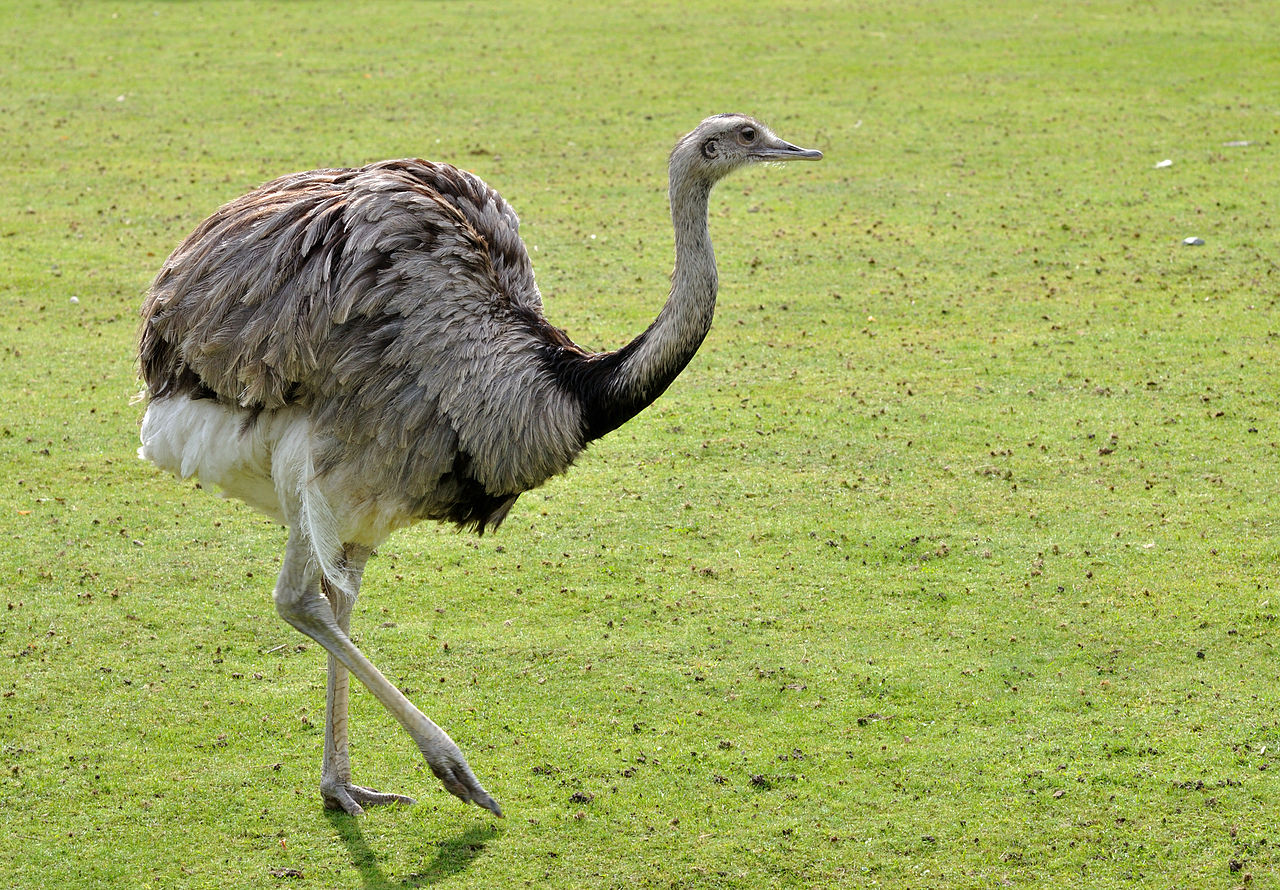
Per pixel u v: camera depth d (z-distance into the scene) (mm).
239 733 13562
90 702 13961
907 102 38688
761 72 42125
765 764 12961
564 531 17656
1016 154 34031
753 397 21469
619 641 15094
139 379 12992
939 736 13312
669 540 17344
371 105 38969
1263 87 39156
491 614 15719
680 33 47250
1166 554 16641
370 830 12164
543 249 28172
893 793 12508
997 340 23406
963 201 30797
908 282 26234
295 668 14719
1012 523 17500
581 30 47875
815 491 18516
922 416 20625
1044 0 51281
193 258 12141
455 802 12555
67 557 16859
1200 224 28734
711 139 12281
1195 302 24734
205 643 15133
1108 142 34719
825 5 51281
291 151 34688
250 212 12188
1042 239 28266
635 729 13539
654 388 12359
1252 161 32750
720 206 31000
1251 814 12062
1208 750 12953
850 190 31797
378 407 11766
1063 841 11820
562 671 14555
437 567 16828
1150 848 11695
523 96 39812
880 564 16641
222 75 42219
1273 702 13672
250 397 11766
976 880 11398
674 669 14547
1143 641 14859
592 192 31859
